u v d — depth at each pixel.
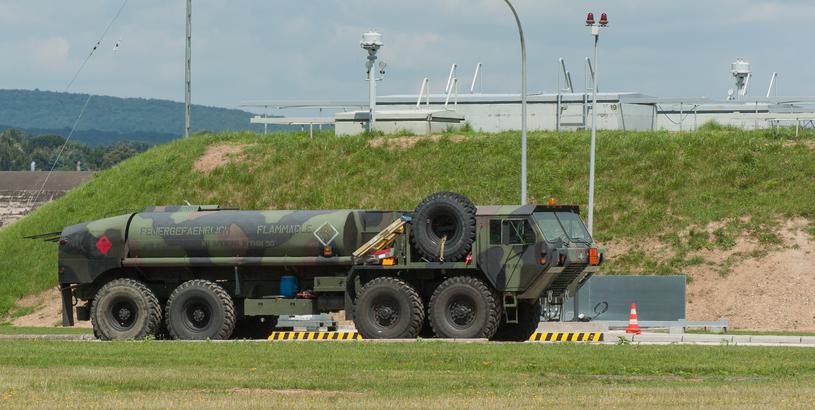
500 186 90.25
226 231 54.53
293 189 95.06
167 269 55.97
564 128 112.62
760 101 114.50
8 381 33.34
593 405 28.91
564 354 42.25
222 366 38.59
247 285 55.53
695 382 34.47
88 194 99.19
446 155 95.81
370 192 92.69
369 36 104.25
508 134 98.81
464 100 117.50
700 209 83.19
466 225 50.91
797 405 28.98
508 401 29.55
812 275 74.12
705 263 77.50
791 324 69.88
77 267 56.09
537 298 52.06
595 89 77.38
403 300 51.09
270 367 38.19
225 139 106.31
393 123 105.00
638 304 69.50
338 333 53.59
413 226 51.59
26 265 88.81
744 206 82.62
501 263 50.62
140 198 96.94
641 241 81.31
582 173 90.19
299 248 53.84
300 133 108.00
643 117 113.12
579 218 52.81
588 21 77.19
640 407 28.48
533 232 50.50
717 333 64.81
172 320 53.97
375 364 38.97
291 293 55.03
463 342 47.94
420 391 31.83
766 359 41.25
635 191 86.88
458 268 51.22
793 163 86.62
